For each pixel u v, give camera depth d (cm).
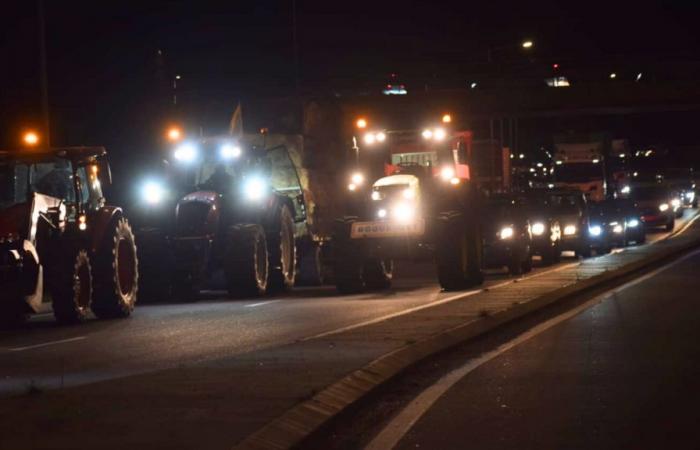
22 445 947
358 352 1473
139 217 2756
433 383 1352
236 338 1802
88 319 2311
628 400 1213
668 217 6569
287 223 3031
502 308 2072
